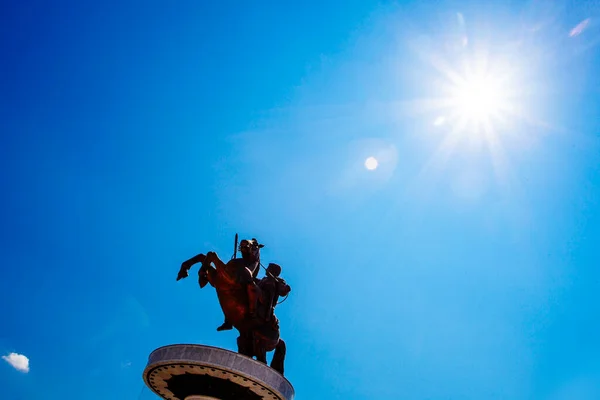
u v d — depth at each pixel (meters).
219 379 23.14
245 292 25.77
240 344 25.53
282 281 27.19
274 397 23.33
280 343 26.75
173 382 24.34
